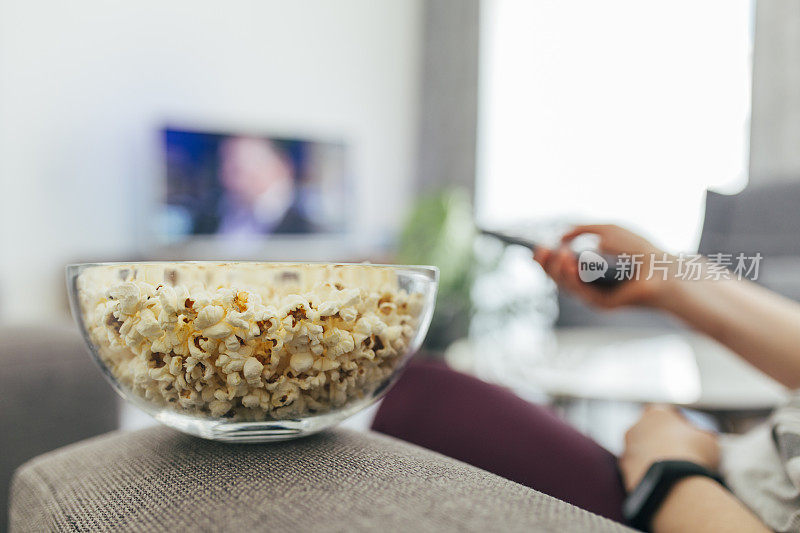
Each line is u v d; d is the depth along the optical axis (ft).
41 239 10.23
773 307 2.22
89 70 10.63
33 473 1.46
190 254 11.20
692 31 9.90
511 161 13.26
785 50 8.57
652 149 10.45
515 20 13.21
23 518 1.41
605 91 11.43
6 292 9.89
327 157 12.80
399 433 2.07
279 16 12.96
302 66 13.33
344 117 13.98
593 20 11.68
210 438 1.37
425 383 2.13
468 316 12.20
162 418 1.36
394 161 14.80
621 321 9.91
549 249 2.40
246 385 1.21
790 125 8.52
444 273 12.12
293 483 1.16
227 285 1.25
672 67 10.20
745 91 9.07
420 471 1.22
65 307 10.20
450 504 1.06
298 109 13.30
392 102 14.71
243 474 1.21
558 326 10.30
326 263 1.28
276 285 1.26
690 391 4.58
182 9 11.66
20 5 9.98
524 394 5.13
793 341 2.14
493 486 1.15
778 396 4.36
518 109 13.14
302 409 1.30
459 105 14.20
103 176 10.79
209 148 11.37
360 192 14.20
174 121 10.99
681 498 1.70
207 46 12.00
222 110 12.23
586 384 4.85
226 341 1.15
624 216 10.84
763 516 1.60
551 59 12.50
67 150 10.44
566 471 1.98
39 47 10.16
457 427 2.02
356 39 14.11
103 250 10.78
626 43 11.05
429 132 14.78
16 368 2.68
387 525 0.98
